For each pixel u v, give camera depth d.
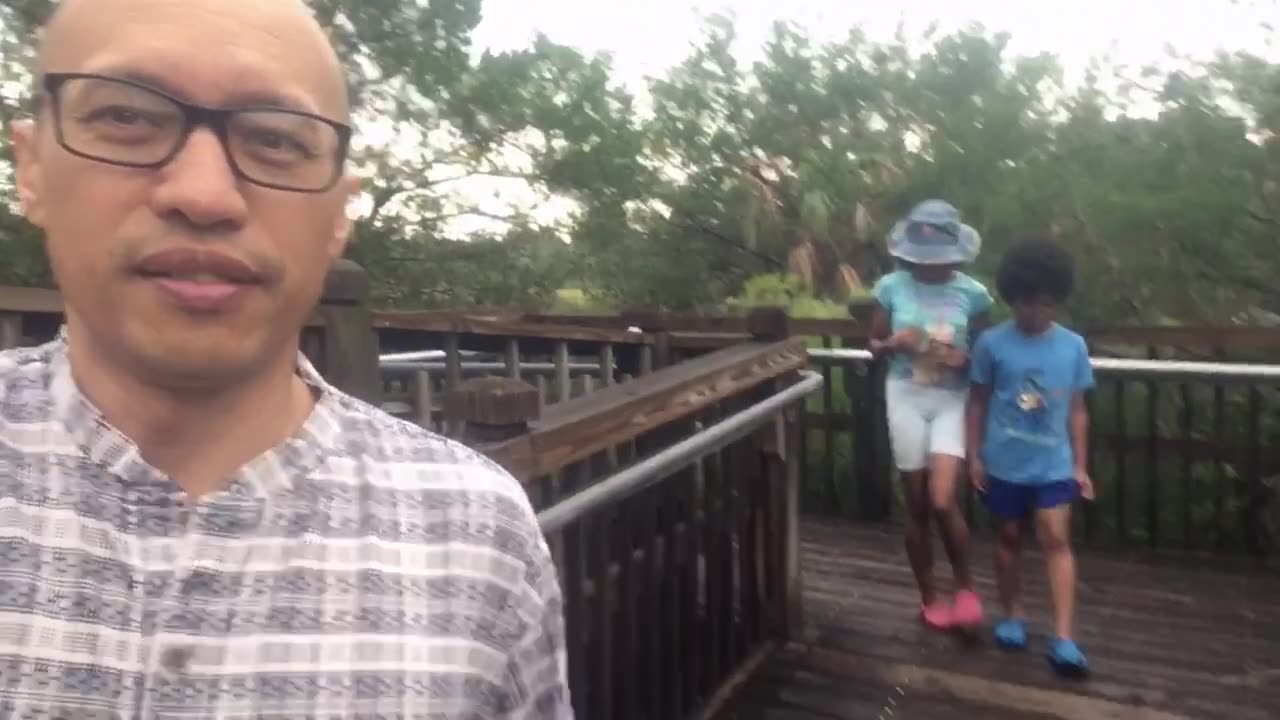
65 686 0.72
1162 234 7.10
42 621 0.72
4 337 2.26
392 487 0.85
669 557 2.82
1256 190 6.85
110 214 0.75
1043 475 3.26
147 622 0.75
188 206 0.74
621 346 4.20
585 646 2.31
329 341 2.41
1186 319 7.21
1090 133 8.59
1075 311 7.48
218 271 0.76
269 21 0.80
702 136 13.06
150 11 0.77
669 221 13.03
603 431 2.19
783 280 12.46
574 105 9.79
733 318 4.20
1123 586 4.29
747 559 3.39
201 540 0.78
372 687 0.78
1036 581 4.30
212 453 0.82
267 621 0.77
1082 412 3.31
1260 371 4.45
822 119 13.25
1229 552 4.77
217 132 0.76
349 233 0.90
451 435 2.05
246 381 0.81
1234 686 3.25
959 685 3.27
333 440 0.86
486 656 0.83
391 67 8.56
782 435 3.53
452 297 10.11
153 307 0.75
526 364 4.70
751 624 3.44
